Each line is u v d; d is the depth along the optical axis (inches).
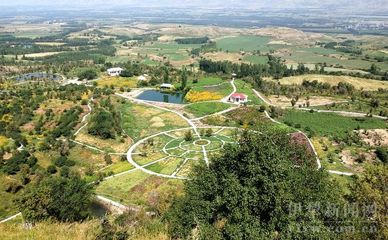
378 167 1781.5
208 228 1263.5
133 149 4881.9
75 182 2802.7
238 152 1387.8
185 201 1549.0
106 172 4131.4
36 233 1106.7
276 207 1182.9
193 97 7071.9
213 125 5738.2
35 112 5821.9
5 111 5743.1
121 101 6894.7
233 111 6190.9
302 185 1298.0
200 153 4576.8
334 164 4239.7
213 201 1381.6
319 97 7214.6
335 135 5137.8
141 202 3376.0
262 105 6373.0
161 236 1215.6
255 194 1232.8
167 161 4377.5
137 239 1182.9
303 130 5359.3
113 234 1173.7
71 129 5280.5
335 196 1358.3
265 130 1662.2
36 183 3595.0
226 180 1348.4
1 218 3088.1
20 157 4151.1
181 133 5393.7
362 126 5541.3
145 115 6186.0
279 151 1354.6
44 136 5039.4
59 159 4382.4
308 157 1686.8
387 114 6033.5
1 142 4687.5
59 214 2389.3
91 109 6107.3
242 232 1186.6
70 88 7283.5
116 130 5324.8
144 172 4116.6
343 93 7445.9
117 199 3526.1
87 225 1214.9
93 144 4933.6
